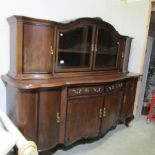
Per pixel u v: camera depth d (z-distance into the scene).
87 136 2.22
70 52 2.21
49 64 1.95
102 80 2.18
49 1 2.23
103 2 2.89
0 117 1.54
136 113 3.52
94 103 2.20
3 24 1.94
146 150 2.34
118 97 2.61
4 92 2.07
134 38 3.24
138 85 3.19
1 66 2.01
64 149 2.21
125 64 3.04
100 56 2.59
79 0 2.55
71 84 1.91
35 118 1.76
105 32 2.52
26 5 2.05
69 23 2.04
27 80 1.82
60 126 1.97
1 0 1.88
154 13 3.61
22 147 1.04
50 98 1.81
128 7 3.27
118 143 2.46
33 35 1.81
